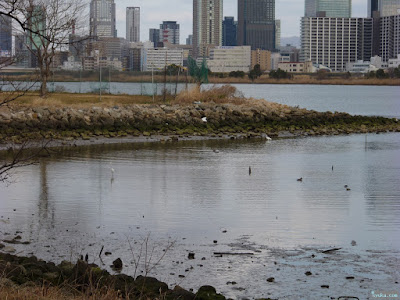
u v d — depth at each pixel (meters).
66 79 71.62
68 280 11.83
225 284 13.93
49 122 44.38
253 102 63.44
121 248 16.62
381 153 39.50
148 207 21.80
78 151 37.19
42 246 16.67
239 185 26.55
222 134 49.09
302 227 19.16
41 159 33.34
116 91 78.06
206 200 23.14
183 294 11.62
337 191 25.42
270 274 14.66
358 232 18.64
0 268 11.93
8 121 42.72
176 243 17.25
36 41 46.56
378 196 24.36
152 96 62.69
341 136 51.03
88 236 17.83
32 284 11.34
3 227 18.67
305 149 41.12
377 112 89.56
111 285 11.55
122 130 46.62
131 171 29.98
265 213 21.08
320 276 14.58
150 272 14.62
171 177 28.41
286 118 57.69
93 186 25.70
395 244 17.33
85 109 48.09
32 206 21.67
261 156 36.97
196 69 65.94
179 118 51.06
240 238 17.84
